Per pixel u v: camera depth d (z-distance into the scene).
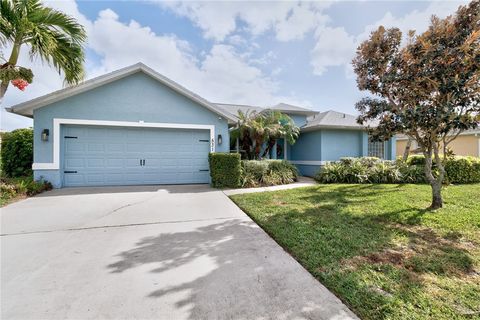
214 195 7.09
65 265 2.79
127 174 8.79
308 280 2.47
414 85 4.50
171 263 2.85
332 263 2.77
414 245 3.24
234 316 1.94
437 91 4.40
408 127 4.64
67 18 6.47
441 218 4.31
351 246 3.23
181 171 9.38
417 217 4.39
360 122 5.98
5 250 3.20
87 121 8.22
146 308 2.04
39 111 7.79
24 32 5.95
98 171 8.48
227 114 9.52
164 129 9.17
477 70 3.91
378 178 9.38
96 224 4.32
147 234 3.83
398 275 2.49
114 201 6.18
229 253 3.12
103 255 3.06
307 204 5.60
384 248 3.16
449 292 2.19
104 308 2.04
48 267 2.75
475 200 5.72
